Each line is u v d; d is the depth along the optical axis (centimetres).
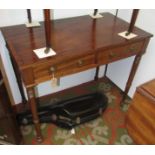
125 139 142
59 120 144
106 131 148
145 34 127
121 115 163
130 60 164
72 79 184
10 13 120
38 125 126
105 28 131
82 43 110
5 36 112
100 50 109
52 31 121
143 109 113
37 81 99
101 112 155
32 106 112
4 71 139
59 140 139
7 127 115
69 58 99
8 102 112
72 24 133
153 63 143
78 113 145
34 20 131
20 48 101
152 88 112
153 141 111
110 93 188
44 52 98
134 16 118
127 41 117
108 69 198
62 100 165
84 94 175
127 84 158
